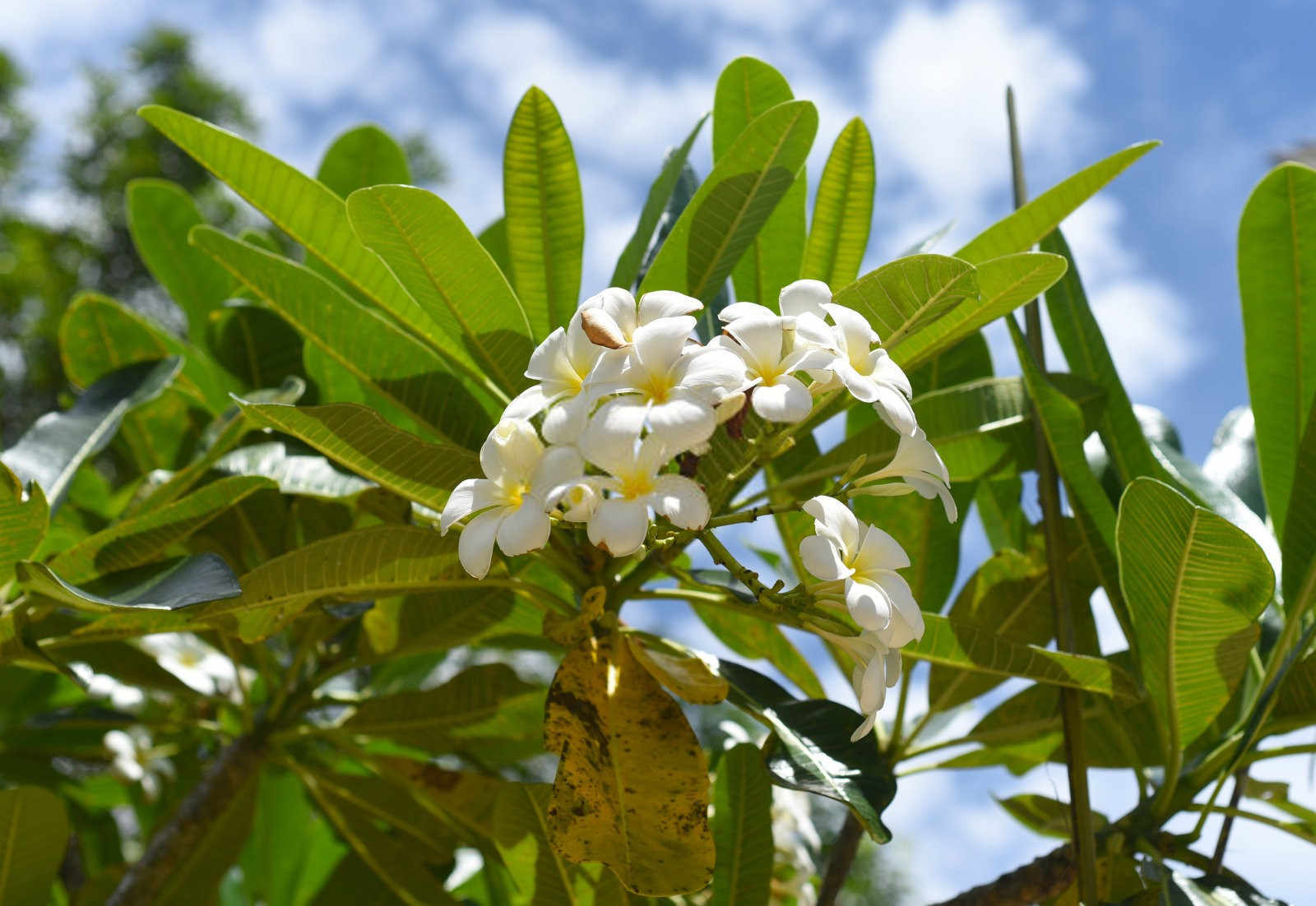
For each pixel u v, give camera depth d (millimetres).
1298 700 1180
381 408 1386
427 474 1119
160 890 1362
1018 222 1179
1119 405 1283
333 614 1191
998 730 1311
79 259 6016
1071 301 1311
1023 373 1235
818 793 1078
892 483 1027
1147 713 1324
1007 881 1190
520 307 1147
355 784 1417
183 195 1521
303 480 1300
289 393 1298
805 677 1377
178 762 1603
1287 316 1279
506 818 1186
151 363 1349
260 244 1491
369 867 1469
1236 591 1098
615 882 1186
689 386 944
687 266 1166
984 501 1472
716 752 1526
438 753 1464
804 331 971
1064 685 1172
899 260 1044
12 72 6402
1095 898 1134
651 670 1119
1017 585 1341
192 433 1474
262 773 1581
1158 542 1100
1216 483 1312
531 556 1223
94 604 1032
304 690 1397
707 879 1041
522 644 1429
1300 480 1186
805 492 1322
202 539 1360
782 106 1133
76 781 1613
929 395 1328
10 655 1152
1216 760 1210
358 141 1489
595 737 1077
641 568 1164
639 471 958
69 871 1565
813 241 1252
